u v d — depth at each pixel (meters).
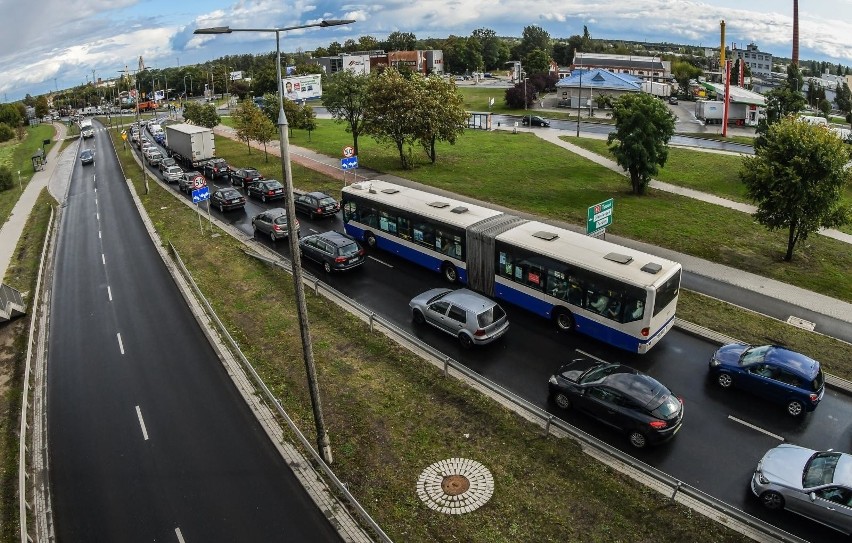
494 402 17.27
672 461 15.09
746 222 34.97
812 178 27.19
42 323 24.44
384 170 50.62
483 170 50.53
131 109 154.75
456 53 166.50
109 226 38.75
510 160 55.09
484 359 20.14
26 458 15.91
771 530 12.02
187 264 29.84
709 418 16.78
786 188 27.19
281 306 24.22
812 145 26.75
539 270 22.31
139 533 13.16
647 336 19.44
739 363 17.84
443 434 15.89
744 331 21.50
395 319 23.14
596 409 16.27
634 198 40.75
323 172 50.25
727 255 29.55
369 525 12.96
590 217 24.31
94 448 16.19
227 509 13.75
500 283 24.14
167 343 21.97
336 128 82.00
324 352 20.33
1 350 22.48
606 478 14.09
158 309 25.02
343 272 27.92
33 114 172.88
